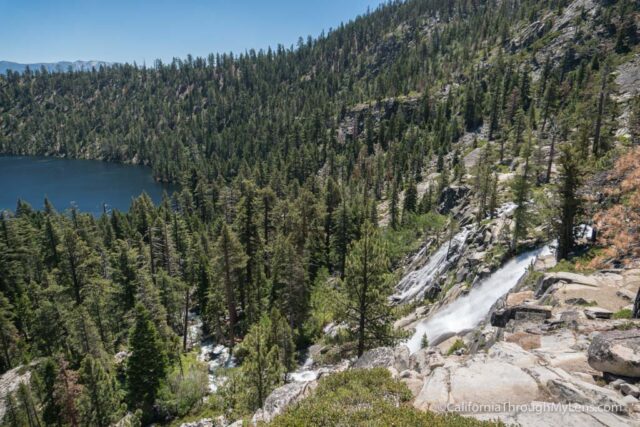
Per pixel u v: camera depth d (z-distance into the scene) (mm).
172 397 28594
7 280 52281
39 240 60906
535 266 27625
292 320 36250
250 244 45688
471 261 37125
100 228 77562
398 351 14805
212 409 27328
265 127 166000
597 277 18234
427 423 8188
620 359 9133
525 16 150500
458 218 57344
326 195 64188
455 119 116812
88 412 24094
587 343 11523
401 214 76625
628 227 15094
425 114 134125
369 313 21688
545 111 91938
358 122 150500
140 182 155500
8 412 26031
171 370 32438
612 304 15336
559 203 29328
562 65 110062
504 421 8242
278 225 51594
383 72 187750
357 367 14891
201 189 105625
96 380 24484
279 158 134125
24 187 142250
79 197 129500
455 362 11641
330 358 25203
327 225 58906
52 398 25781
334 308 22297
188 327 45750
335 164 126750
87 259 49781
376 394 10289
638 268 18578
